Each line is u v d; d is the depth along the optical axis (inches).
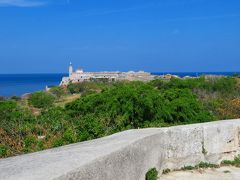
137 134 238.8
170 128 263.9
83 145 207.5
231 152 289.7
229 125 287.9
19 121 316.2
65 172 142.0
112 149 186.4
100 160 167.0
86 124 311.6
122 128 339.0
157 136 246.4
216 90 804.6
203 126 275.6
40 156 179.9
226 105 529.7
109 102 357.1
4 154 250.8
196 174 260.4
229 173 267.3
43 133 296.7
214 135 279.7
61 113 346.0
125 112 353.4
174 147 262.8
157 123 351.3
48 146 271.7
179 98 389.4
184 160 267.3
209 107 511.2
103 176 169.5
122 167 191.2
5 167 156.9
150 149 234.2
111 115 350.3
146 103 355.6
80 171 149.9
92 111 359.6
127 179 198.1
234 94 781.3
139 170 216.1
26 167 153.9
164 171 258.4
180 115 370.9
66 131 291.1
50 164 156.5
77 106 362.0
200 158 274.1
